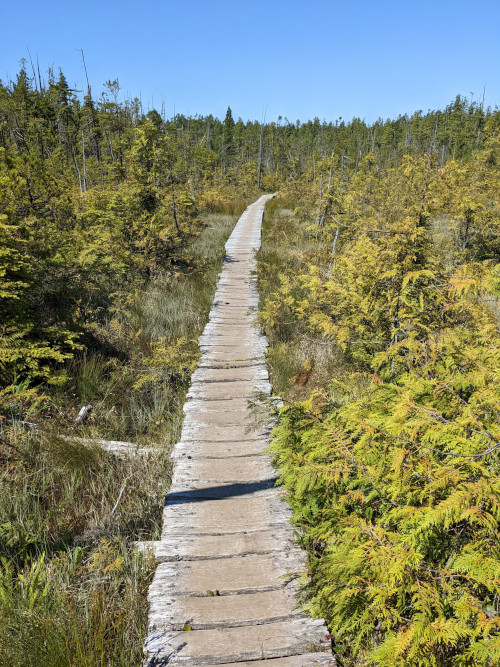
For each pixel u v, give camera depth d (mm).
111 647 2633
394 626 2377
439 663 2107
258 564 3150
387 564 2049
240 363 6852
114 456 4656
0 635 2475
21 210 7102
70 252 7008
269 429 4910
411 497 2408
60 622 2643
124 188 11008
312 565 2736
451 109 55031
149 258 10406
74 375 6078
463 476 2072
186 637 2625
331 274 6988
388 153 61875
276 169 60562
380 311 5684
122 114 24906
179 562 3193
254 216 23250
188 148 42344
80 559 3316
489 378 2420
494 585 1858
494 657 1682
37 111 37469
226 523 3555
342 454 2812
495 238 10148
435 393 2592
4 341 5250
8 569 3107
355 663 2551
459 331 3385
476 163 14727
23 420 4945
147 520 3809
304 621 2717
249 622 2709
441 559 2434
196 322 8734
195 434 4922
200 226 15836
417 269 5379
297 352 7316
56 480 4238
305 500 3602
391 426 2254
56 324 6340
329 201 14000
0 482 4027
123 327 7727
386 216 7082
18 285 5246
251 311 9289
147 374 6453
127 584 3086
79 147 38375
